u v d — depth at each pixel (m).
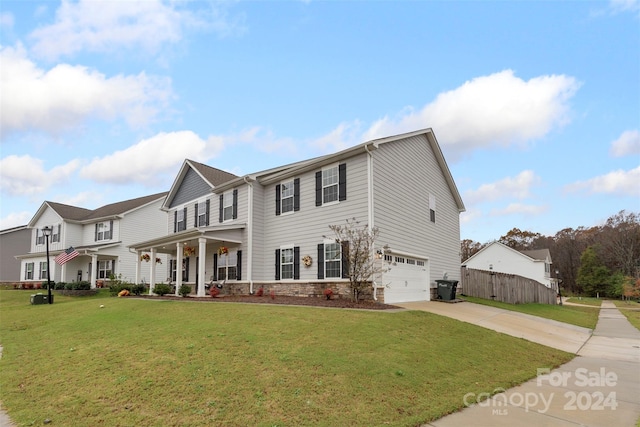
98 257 30.94
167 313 11.30
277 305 12.42
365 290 14.29
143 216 33.41
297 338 7.88
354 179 15.23
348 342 7.74
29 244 38.91
